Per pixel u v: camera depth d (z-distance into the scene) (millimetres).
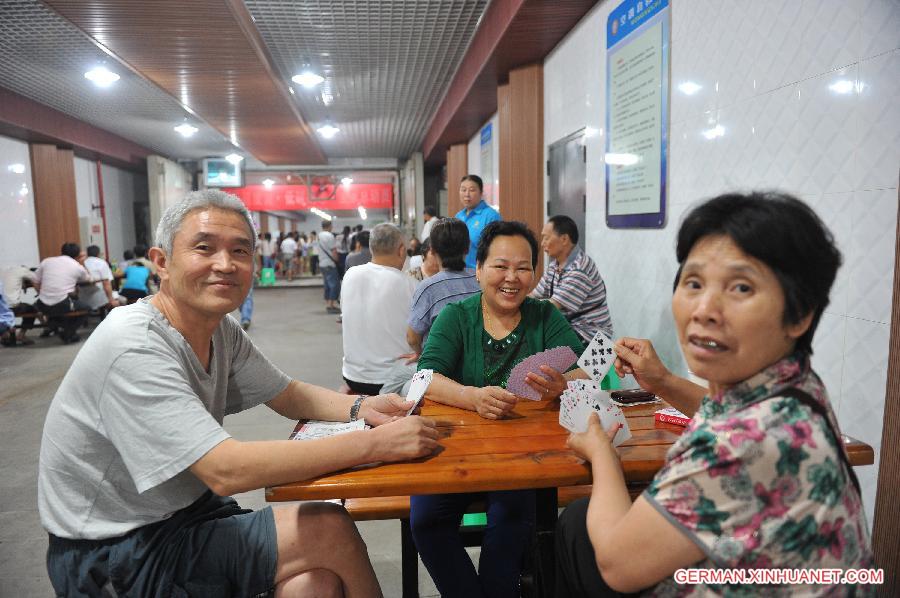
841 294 1980
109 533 1320
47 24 5742
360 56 6734
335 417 1707
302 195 18859
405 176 16500
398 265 3283
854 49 1894
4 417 4457
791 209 858
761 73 2365
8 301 7320
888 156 1778
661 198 3250
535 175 5734
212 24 5176
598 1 4180
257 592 1343
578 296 3330
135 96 8625
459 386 1759
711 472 844
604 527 997
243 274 1418
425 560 1723
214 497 1514
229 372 1679
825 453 827
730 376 908
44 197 9938
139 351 1289
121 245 13680
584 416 1326
